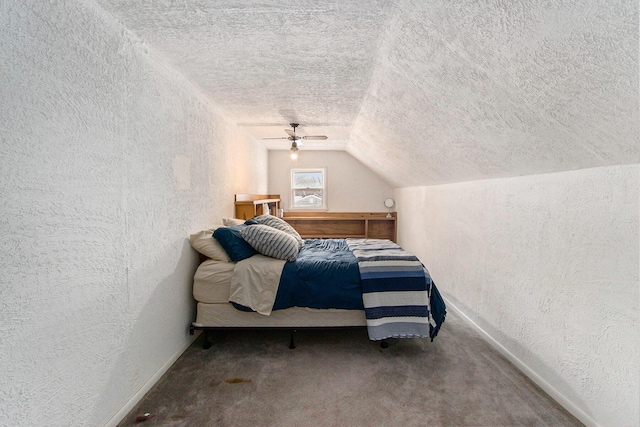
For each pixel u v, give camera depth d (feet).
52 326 3.78
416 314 7.27
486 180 8.05
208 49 5.73
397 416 5.20
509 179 7.07
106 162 4.67
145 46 5.58
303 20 4.72
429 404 5.50
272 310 7.32
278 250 7.84
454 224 10.09
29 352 3.50
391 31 4.93
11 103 3.26
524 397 5.70
